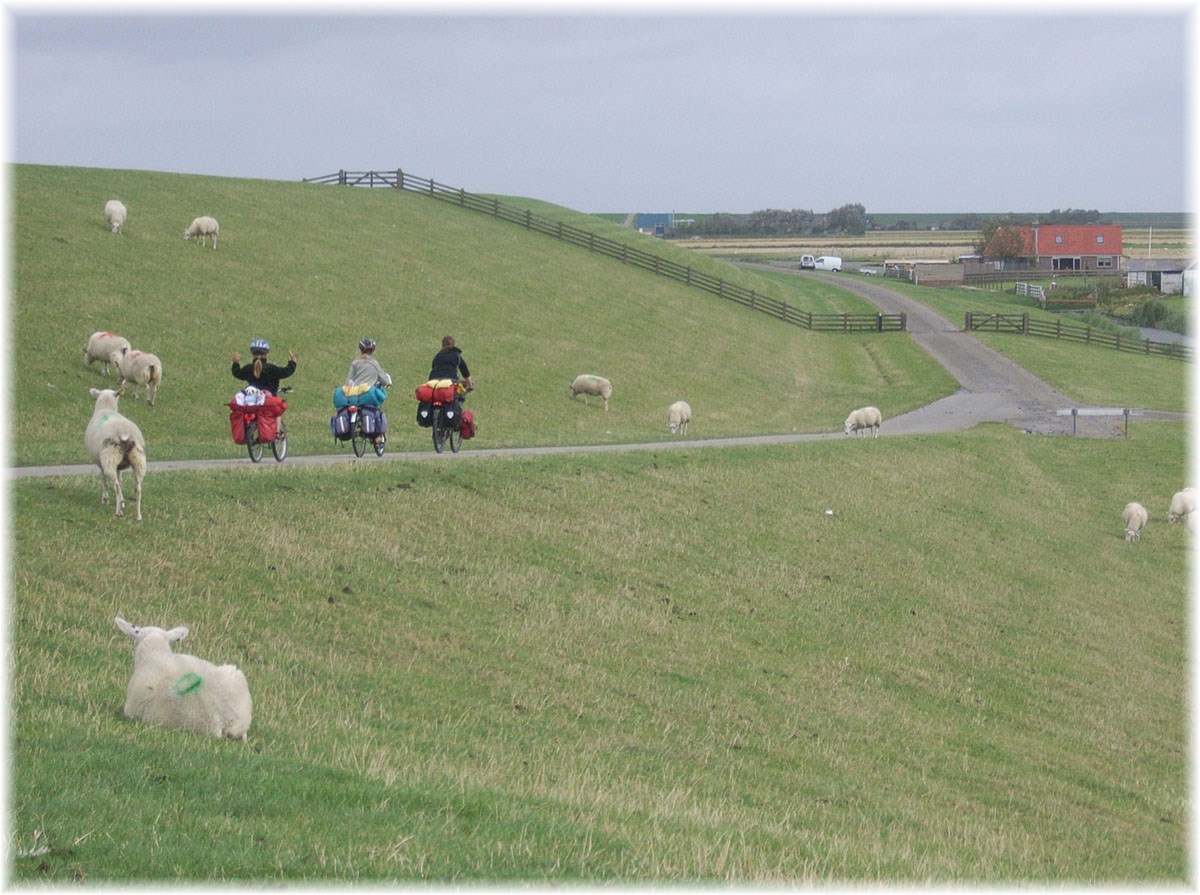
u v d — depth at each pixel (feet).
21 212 175.32
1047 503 134.72
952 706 72.23
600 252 296.92
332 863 28.58
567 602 72.18
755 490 108.58
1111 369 248.73
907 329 291.79
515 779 42.24
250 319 159.43
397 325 178.70
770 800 50.14
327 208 248.73
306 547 68.44
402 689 54.08
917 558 100.32
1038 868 46.78
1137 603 103.55
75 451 91.35
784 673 69.92
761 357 231.91
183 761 33.73
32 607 50.29
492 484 89.71
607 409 163.12
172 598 56.90
